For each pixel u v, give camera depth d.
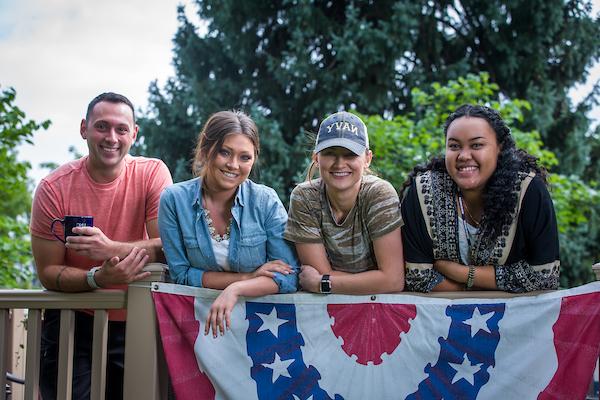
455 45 12.99
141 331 2.90
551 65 13.02
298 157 10.85
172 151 12.62
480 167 2.70
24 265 7.51
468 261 2.81
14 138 6.88
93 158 3.10
